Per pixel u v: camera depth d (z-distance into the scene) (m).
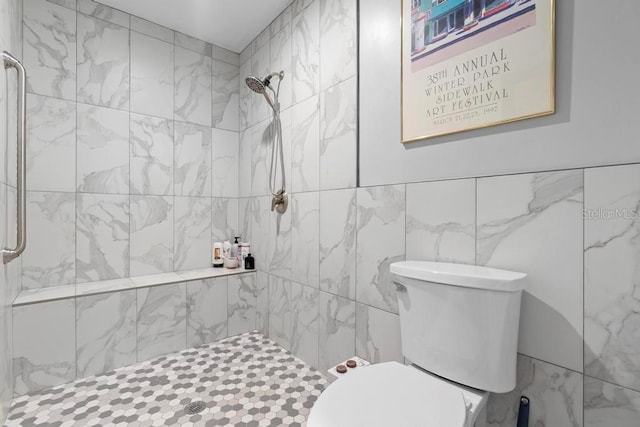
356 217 1.48
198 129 2.31
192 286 2.02
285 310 1.97
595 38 0.83
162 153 2.16
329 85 1.62
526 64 0.94
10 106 1.33
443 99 1.15
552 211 0.91
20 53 1.66
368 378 0.95
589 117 0.85
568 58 0.88
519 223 0.97
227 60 2.45
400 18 1.29
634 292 0.78
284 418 1.34
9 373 1.36
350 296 1.51
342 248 1.56
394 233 1.32
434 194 1.19
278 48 2.03
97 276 1.92
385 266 1.36
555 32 0.89
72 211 1.84
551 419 0.91
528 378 0.96
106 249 1.95
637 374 0.78
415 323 1.05
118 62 1.99
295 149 1.87
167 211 2.18
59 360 1.58
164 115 2.17
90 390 1.54
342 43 1.55
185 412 1.37
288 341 1.95
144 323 1.84
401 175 1.30
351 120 1.50
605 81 0.82
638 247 0.78
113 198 1.97
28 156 1.71
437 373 0.99
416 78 1.23
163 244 2.17
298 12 1.85
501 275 0.91
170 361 1.83
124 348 1.77
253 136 2.30
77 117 1.86
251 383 1.60
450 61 1.12
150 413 1.36
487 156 1.05
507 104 0.99
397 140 1.32
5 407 1.26
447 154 1.16
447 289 0.96
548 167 0.92
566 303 0.89
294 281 1.88
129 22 2.03
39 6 1.74
